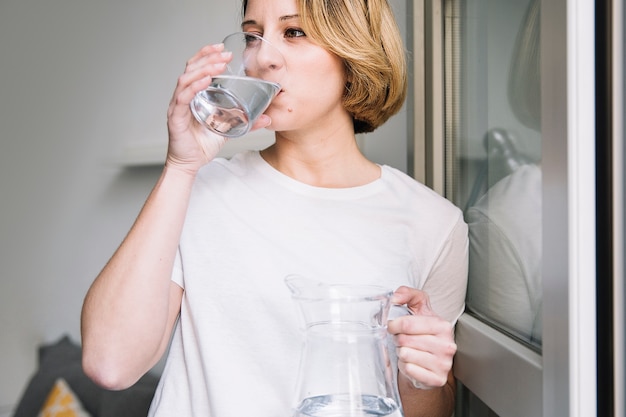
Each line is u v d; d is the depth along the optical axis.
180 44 2.95
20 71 3.12
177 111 1.05
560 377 0.89
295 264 1.18
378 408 0.84
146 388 2.80
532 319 1.09
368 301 0.85
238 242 1.19
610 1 0.80
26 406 2.91
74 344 3.16
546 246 0.92
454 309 1.36
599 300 0.84
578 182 0.83
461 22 1.47
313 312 0.85
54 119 3.13
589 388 0.84
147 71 3.00
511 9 1.19
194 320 1.19
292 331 1.16
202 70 1.00
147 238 1.11
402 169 1.90
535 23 1.09
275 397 1.15
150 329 1.12
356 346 0.84
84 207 3.16
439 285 1.32
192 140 1.10
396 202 1.27
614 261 0.80
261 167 1.26
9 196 3.16
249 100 1.02
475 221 1.39
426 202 1.29
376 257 1.21
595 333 0.84
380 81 1.21
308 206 1.22
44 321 3.20
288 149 1.24
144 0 2.99
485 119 1.34
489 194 1.32
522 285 1.14
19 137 3.14
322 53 1.13
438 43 1.56
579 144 0.83
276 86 1.04
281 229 1.20
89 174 3.13
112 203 3.14
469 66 1.42
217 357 1.16
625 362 0.80
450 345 0.99
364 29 1.16
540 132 1.07
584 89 0.83
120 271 1.11
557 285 0.89
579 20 0.82
